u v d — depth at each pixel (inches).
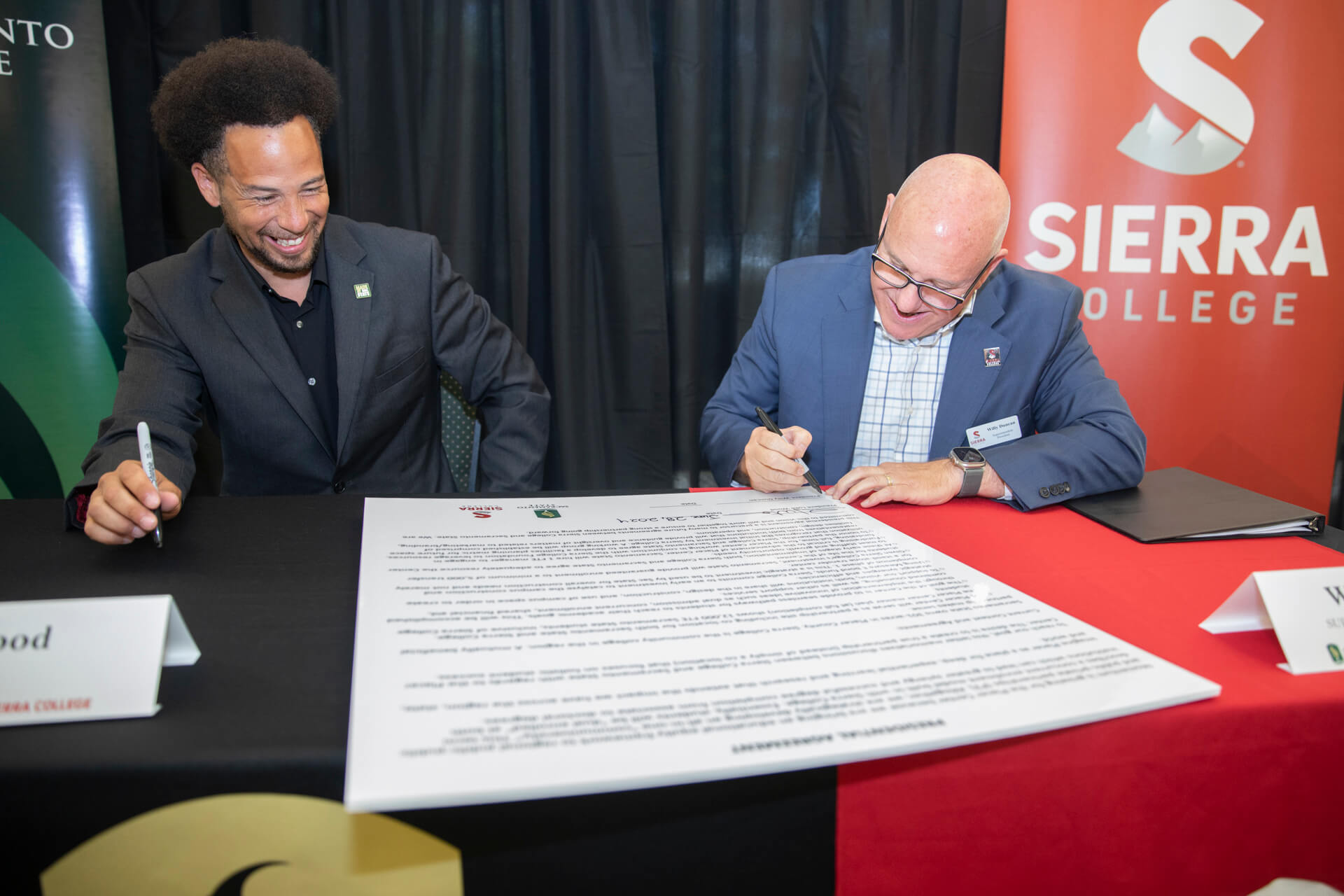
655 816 19.2
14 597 26.9
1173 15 78.8
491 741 17.8
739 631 23.5
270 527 34.9
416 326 54.5
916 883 20.6
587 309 87.1
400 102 80.7
